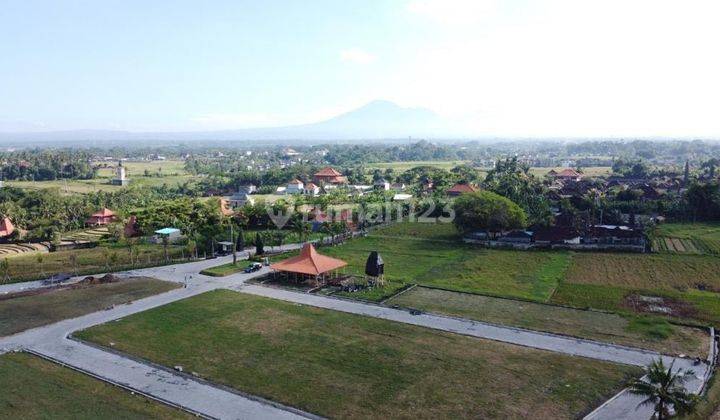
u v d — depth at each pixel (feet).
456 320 220.23
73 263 327.26
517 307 237.04
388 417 142.20
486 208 381.19
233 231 383.24
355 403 149.79
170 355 182.91
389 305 240.73
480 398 152.56
